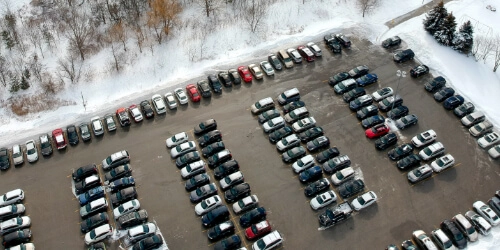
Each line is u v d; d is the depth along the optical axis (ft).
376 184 195.21
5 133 217.56
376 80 237.45
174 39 257.14
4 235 180.96
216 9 273.33
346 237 179.01
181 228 182.80
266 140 212.64
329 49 255.09
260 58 250.57
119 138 215.10
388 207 187.62
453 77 239.09
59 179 200.34
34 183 199.21
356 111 222.69
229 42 257.14
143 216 183.42
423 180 196.13
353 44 258.16
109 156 204.64
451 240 175.94
